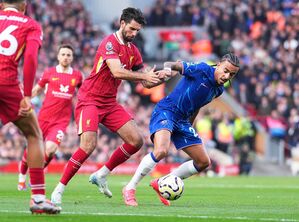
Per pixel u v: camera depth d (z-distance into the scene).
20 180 39.00
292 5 93.25
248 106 80.69
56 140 38.44
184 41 89.00
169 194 29.14
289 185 50.16
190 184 50.72
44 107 38.88
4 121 23.19
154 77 28.12
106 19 96.25
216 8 90.38
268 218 24.56
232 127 71.38
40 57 76.50
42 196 23.41
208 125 71.00
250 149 71.62
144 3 97.38
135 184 29.25
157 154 28.73
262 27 89.62
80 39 83.75
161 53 88.56
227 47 86.38
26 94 22.55
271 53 87.12
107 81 29.84
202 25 91.25
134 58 29.86
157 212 26.11
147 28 91.81
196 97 29.23
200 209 27.98
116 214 24.69
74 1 91.81
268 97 79.69
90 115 29.59
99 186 31.39
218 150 71.38
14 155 66.94
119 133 30.28
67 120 39.19
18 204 28.64
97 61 29.66
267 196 37.84
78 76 39.19
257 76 83.19
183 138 29.86
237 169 70.88
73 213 24.70
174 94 29.45
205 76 29.03
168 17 91.50
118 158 30.75
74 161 29.23
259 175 72.31
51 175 61.84
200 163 30.16
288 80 83.12
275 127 77.12
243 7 92.19
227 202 32.53
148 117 72.19
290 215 25.89
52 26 83.75
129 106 74.56
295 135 76.31
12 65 22.86
